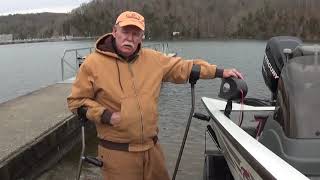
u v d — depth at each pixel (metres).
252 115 4.93
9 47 80.81
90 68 3.33
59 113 8.29
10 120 7.78
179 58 3.74
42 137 6.79
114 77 3.33
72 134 8.09
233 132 3.68
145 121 3.34
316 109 3.41
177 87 16.81
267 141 3.78
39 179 6.42
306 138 3.31
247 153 3.15
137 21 3.29
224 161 4.86
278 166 2.78
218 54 45.22
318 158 3.23
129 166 3.40
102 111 3.26
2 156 5.78
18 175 5.92
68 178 6.43
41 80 22.69
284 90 3.62
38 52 54.91
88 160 3.50
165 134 8.92
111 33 3.47
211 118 4.61
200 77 3.73
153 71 3.47
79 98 3.37
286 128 3.44
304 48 3.81
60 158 7.47
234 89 3.76
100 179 6.26
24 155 6.12
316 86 3.51
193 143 8.16
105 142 3.42
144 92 3.37
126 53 3.34
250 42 78.06
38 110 8.59
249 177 3.25
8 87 20.34
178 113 11.37
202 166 6.79
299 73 3.60
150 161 3.49
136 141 3.36
